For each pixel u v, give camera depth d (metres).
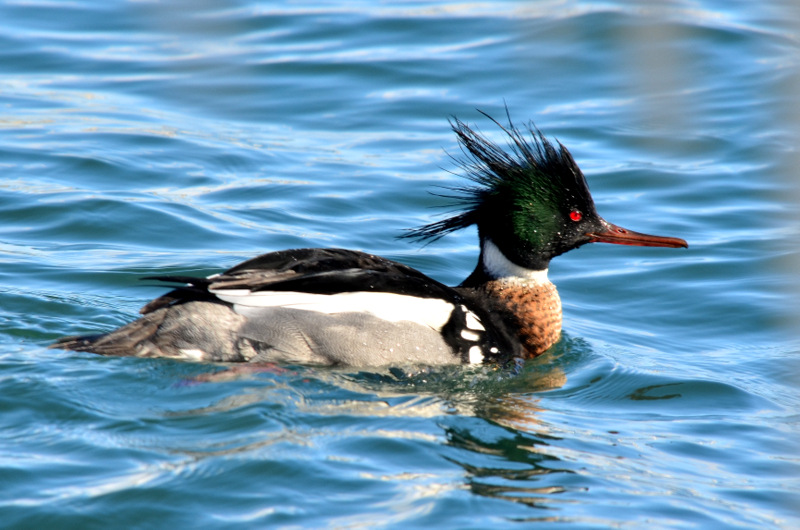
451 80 22.67
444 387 11.82
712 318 14.35
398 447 9.88
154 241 16.09
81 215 16.66
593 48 23.80
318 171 18.89
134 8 26.36
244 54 23.89
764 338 13.68
